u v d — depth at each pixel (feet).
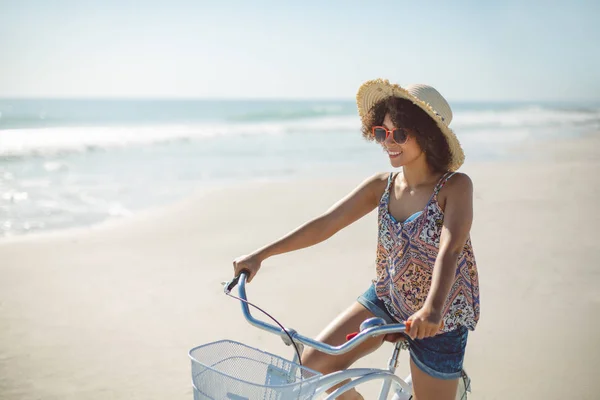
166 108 203.72
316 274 22.27
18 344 16.61
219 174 48.55
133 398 13.84
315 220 8.96
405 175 8.43
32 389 14.12
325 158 59.41
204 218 31.71
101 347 16.51
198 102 303.68
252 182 43.21
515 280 21.02
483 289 20.16
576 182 42.80
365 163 55.52
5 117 125.59
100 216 32.89
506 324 17.38
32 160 56.80
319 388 7.17
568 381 14.17
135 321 18.31
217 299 20.07
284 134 91.45
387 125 8.31
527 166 52.95
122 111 178.19
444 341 8.09
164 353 16.22
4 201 36.94
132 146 71.20
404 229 8.14
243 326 17.95
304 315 18.52
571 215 31.48
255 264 8.44
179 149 68.03
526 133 98.99
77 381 14.57
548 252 24.41
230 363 7.34
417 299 8.27
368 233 28.04
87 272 22.91
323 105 257.75
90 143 74.13
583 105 318.65
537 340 16.37
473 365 15.02
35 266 23.62
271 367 7.23
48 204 36.19
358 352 8.68
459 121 134.82
